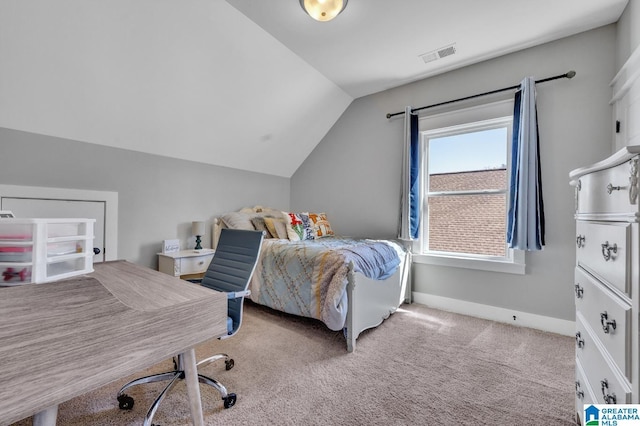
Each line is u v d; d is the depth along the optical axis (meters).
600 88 2.17
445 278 2.88
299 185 4.20
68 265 1.23
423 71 2.89
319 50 2.54
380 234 3.37
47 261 1.10
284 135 3.53
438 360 1.85
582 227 1.20
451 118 2.85
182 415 1.34
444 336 2.22
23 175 2.08
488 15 2.07
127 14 1.85
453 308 2.81
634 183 0.77
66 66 1.91
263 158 3.70
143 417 1.32
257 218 3.31
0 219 1.05
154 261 2.82
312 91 3.15
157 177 2.85
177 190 3.01
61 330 0.57
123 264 1.70
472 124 2.74
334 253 2.13
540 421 1.31
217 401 1.45
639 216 0.76
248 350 1.98
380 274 2.33
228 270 1.72
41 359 0.54
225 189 3.47
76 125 2.24
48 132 2.17
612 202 0.92
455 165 2.92
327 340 2.14
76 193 2.33
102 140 2.44
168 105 2.49
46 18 1.68
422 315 2.69
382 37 2.34
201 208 3.22
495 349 2.01
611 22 2.12
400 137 3.22
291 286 2.28
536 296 2.40
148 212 2.78
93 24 1.80
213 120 2.85
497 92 2.57
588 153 2.20
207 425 1.28
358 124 3.56
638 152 0.75
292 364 1.80
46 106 2.03
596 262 1.03
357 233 3.57
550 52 2.37
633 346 0.78
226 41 2.26
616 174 0.89
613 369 0.89
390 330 2.34
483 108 2.67
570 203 2.27
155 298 0.93
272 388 1.55
